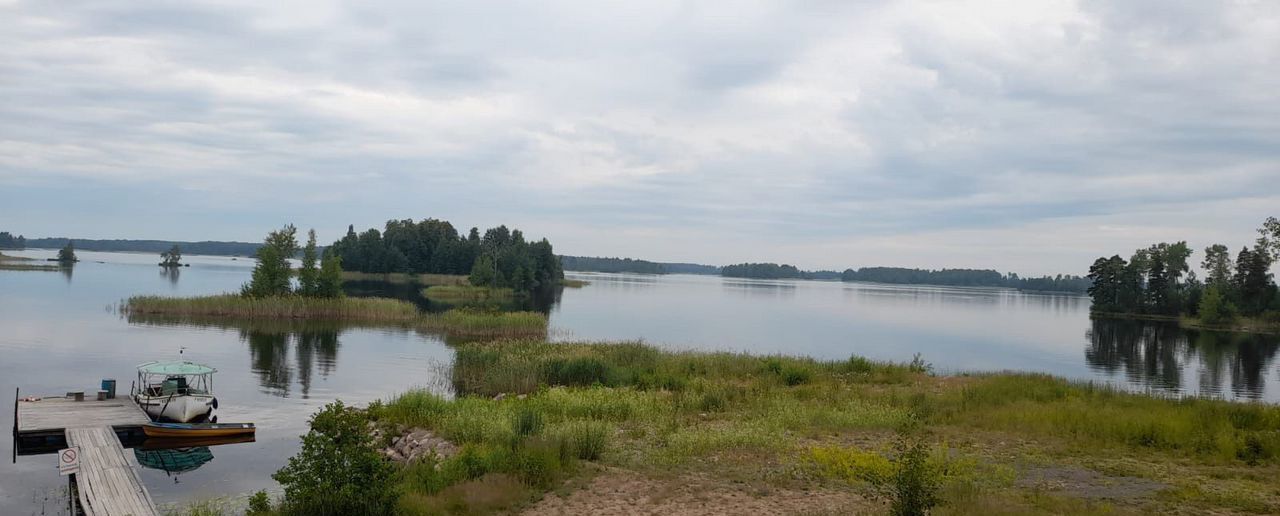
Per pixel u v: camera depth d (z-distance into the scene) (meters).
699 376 32.38
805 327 80.81
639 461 15.98
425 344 48.44
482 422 19.22
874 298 180.25
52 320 52.91
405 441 19.72
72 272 135.62
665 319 83.00
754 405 23.95
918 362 37.09
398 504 11.91
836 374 33.16
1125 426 18.92
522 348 38.66
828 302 146.75
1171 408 21.97
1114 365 55.94
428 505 12.12
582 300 116.75
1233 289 116.06
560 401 23.41
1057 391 26.16
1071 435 19.02
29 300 68.69
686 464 15.70
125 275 131.00
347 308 64.38
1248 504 12.90
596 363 32.06
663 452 16.81
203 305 61.00
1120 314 127.12
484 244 174.38
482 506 12.22
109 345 42.31
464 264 161.50
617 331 65.75
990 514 11.48
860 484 14.06
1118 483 14.60
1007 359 58.44
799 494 13.30
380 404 24.30
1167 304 124.00
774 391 26.84
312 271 69.44
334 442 11.94
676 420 20.88
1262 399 38.62
